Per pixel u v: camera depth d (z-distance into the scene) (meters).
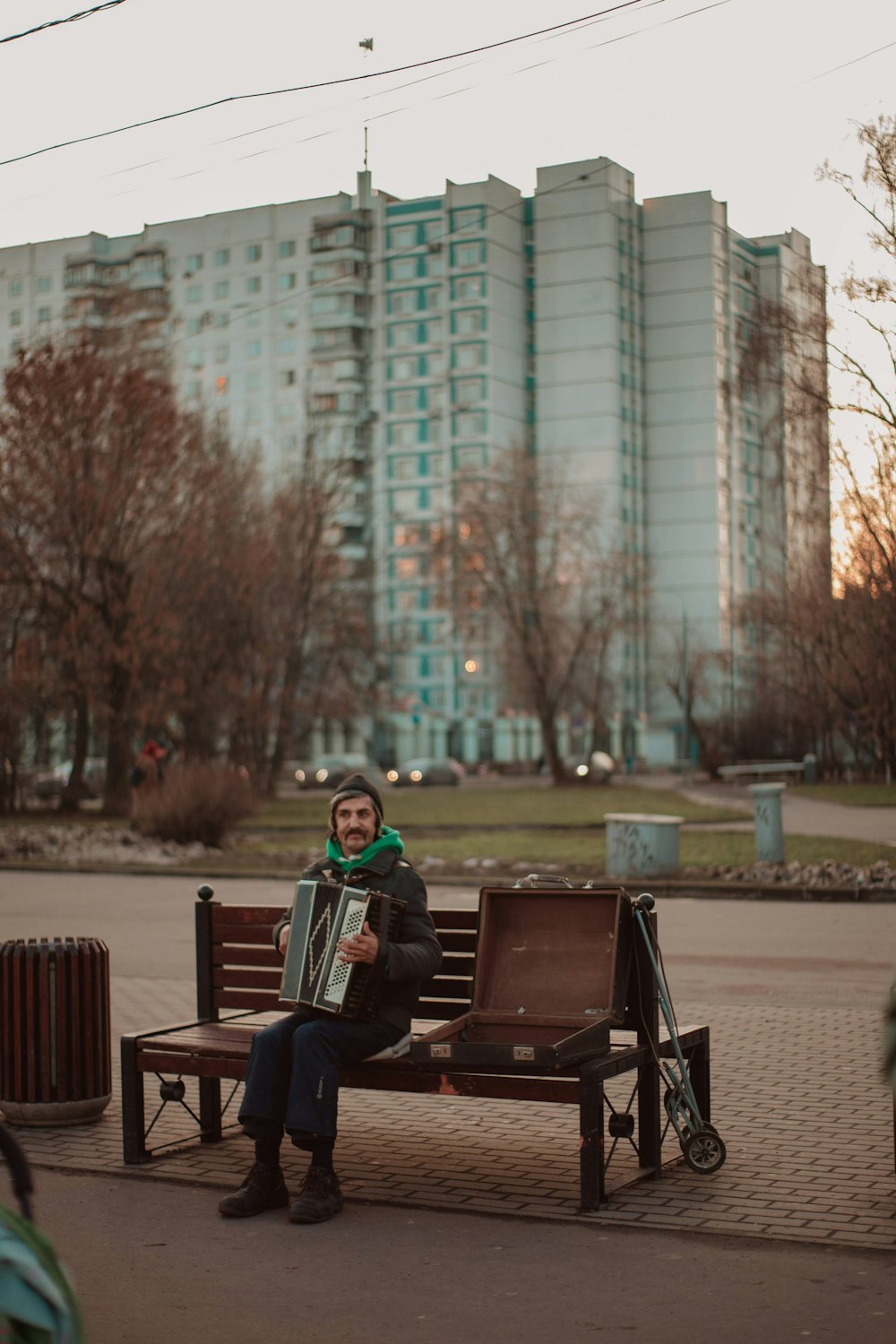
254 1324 4.76
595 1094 5.86
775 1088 8.02
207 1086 7.03
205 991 7.20
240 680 45.62
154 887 21.77
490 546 63.75
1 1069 7.35
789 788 57.97
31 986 7.30
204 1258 5.42
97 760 67.44
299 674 53.19
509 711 107.81
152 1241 5.62
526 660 64.38
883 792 51.06
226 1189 6.31
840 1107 7.58
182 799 27.97
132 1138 6.67
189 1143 7.04
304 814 41.62
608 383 111.00
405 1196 6.14
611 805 45.59
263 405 116.06
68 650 39.47
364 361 113.81
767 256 115.62
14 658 39.62
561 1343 4.54
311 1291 5.06
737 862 21.52
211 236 117.81
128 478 40.50
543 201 113.00
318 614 54.66
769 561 119.81
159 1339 4.65
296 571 53.19
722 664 78.75
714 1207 5.90
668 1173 6.42
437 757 109.19
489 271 110.44
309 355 114.69
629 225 113.88
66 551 39.91
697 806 43.88
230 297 117.31
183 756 42.84
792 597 56.41
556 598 64.75
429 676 110.06
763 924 15.99
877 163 27.03
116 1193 6.27
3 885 22.45
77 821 38.91
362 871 6.45
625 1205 5.95
